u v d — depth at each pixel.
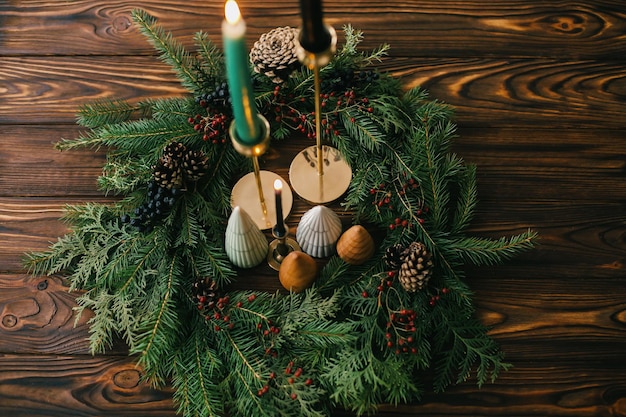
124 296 1.16
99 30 1.39
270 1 1.39
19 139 1.33
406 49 1.36
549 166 1.30
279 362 1.15
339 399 1.16
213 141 1.24
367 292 1.17
